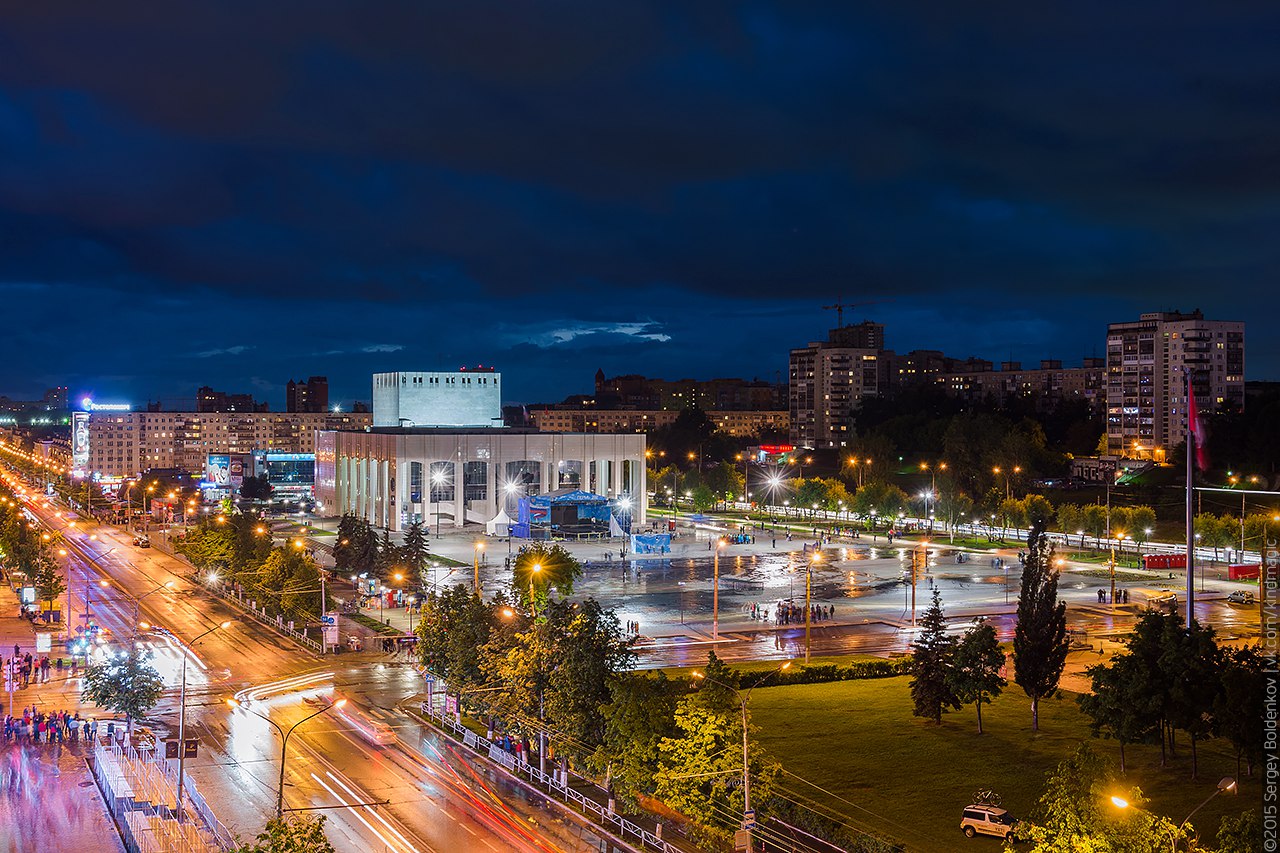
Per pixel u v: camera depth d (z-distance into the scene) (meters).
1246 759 73.00
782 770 72.44
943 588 162.00
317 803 74.81
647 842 67.44
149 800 74.19
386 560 160.75
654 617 139.50
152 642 129.12
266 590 142.75
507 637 89.44
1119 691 75.12
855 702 95.38
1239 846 50.75
